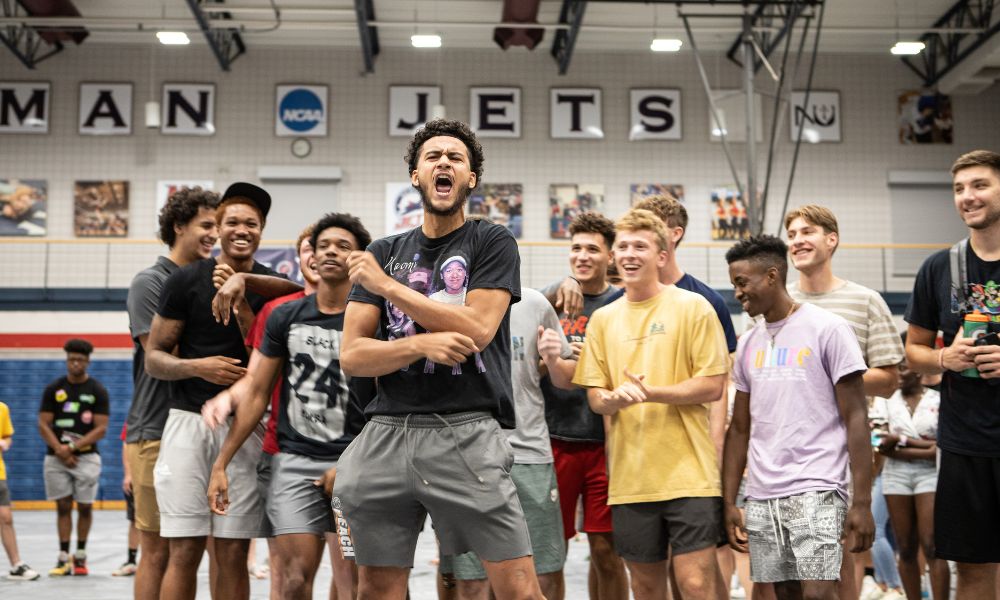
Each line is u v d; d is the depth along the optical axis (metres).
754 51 16.47
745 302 3.49
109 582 6.93
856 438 3.26
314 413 3.61
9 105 17.25
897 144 17.92
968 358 3.29
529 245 17.19
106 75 17.44
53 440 7.52
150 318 3.99
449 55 17.84
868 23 17.14
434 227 2.67
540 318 3.88
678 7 14.77
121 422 15.94
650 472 3.43
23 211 17.06
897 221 17.73
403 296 2.41
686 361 3.53
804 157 17.83
